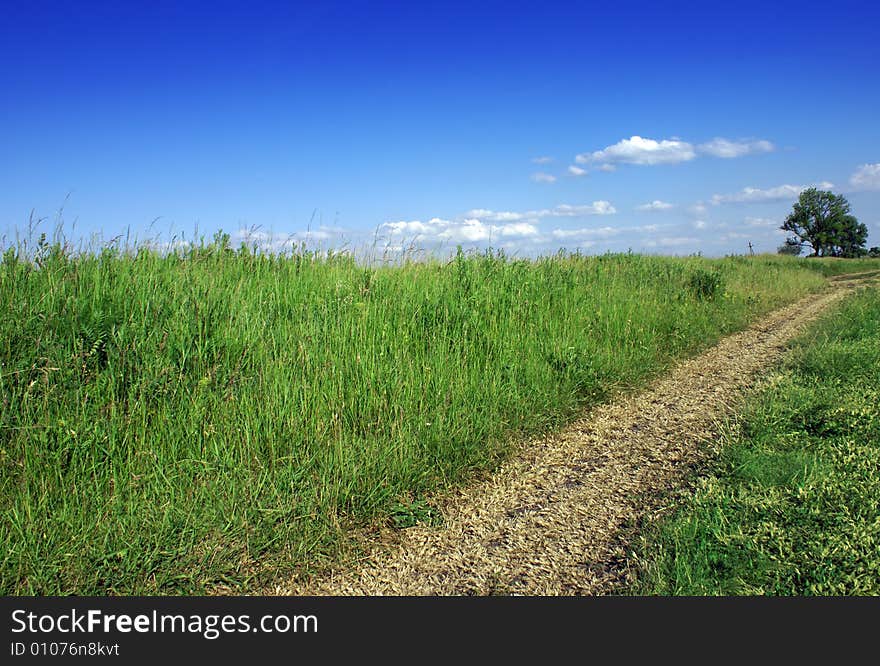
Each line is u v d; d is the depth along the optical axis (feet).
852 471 15.29
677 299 40.65
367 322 20.18
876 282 83.66
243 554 12.16
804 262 112.16
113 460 12.94
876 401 20.27
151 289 18.04
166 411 14.24
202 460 13.65
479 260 29.84
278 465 14.43
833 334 34.68
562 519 14.28
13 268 16.31
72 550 11.19
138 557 11.37
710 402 23.31
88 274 17.58
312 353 17.61
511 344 23.04
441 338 21.65
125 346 15.48
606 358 25.72
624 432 20.06
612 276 39.34
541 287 29.58
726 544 12.24
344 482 14.20
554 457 17.95
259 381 16.40
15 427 12.78
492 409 18.86
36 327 14.97
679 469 16.98
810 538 12.29
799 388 22.18
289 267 23.85
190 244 23.07
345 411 16.61
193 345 16.83
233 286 20.54
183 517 12.27
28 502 11.60
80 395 14.03
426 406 17.65
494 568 12.37
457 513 14.58
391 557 12.76
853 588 10.87
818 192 244.83
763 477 15.14
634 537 13.33
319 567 12.26
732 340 36.55
